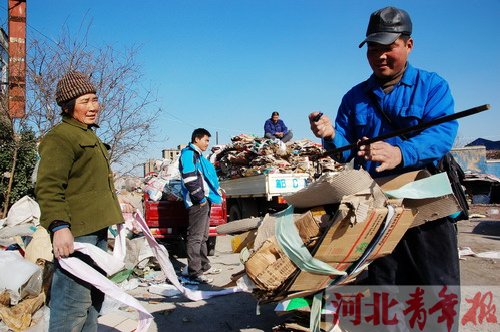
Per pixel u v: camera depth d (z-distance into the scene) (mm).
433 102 2816
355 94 3203
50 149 2600
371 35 2816
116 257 2961
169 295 5266
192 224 5938
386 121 3012
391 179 2871
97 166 2801
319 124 3012
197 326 4230
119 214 2912
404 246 2912
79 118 2811
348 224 2428
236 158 11898
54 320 2643
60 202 2572
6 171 11031
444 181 2535
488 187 21547
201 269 6047
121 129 11773
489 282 5625
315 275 2680
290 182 10508
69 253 2553
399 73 2943
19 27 11219
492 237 10031
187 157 5883
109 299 4305
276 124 14156
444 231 2795
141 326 2938
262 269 2604
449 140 2676
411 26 2865
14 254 4297
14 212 6051
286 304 3188
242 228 3043
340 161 3297
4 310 3832
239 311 4633
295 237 2553
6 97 11172
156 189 7961
